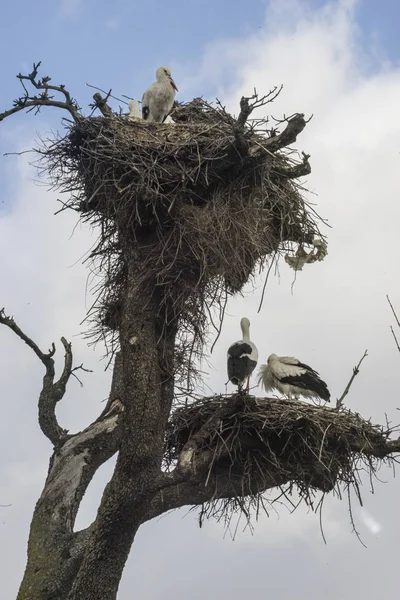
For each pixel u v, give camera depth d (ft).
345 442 29.27
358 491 29.55
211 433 28.91
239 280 31.99
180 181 28.71
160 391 28.32
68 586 29.17
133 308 28.71
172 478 27.09
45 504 30.81
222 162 28.73
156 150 28.99
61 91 29.68
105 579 27.22
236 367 33.42
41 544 29.91
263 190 29.71
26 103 29.09
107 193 29.25
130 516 27.09
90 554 27.32
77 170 30.42
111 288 31.27
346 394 30.42
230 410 28.89
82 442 31.65
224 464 29.55
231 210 28.86
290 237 33.22
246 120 27.43
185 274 28.60
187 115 35.68
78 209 31.12
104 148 28.89
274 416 29.09
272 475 29.35
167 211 28.48
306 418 29.07
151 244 29.09
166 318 28.02
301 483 29.66
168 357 28.94
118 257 30.86
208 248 28.14
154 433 27.53
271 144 28.58
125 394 28.04
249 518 29.22
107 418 32.17
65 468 31.30
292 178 31.65
